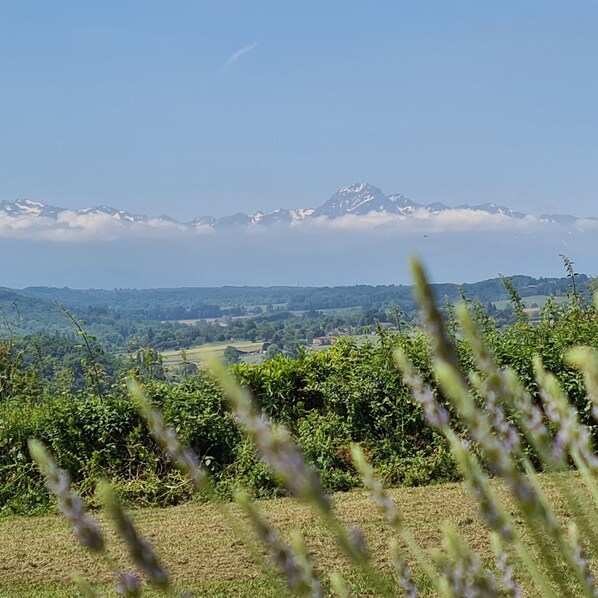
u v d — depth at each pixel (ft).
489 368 4.13
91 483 40.68
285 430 3.49
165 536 32.19
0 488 41.50
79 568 28.58
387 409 42.68
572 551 4.42
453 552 5.01
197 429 41.63
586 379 3.54
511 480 4.02
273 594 25.35
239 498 4.38
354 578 22.36
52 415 43.50
